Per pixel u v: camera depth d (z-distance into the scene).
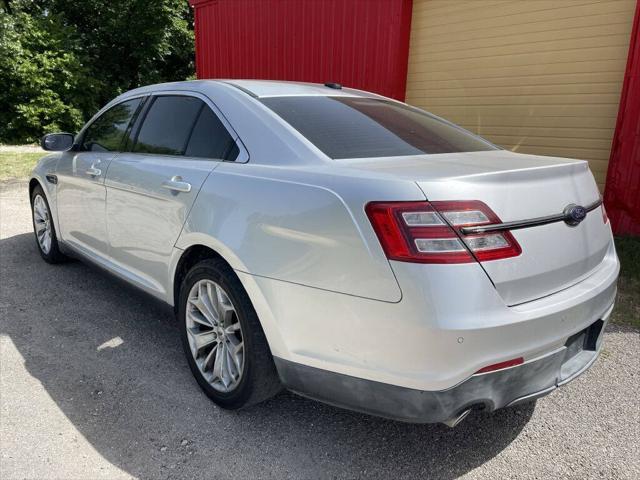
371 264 1.93
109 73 20.53
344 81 8.52
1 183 9.03
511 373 1.96
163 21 20.70
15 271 4.57
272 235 2.23
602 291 2.28
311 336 2.13
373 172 2.10
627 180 5.48
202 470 2.23
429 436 2.50
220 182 2.55
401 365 1.91
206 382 2.70
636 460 2.36
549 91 6.35
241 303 2.39
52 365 3.03
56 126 16.09
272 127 2.58
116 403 2.67
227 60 10.97
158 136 3.25
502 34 6.68
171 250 2.84
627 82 5.34
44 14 19.00
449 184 1.91
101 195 3.53
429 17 7.47
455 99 7.38
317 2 8.68
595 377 3.03
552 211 2.13
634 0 5.45
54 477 2.16
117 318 3.67
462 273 1.84
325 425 2.56
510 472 2.27
